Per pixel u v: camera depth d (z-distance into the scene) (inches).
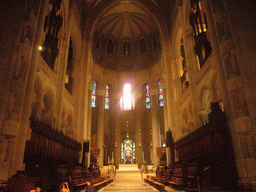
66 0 788.0
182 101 919.7
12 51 406.3
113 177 988.6
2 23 425.7
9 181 270.5
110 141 1411.2
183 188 455.8
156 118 1355.8
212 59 546.3
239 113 409.4
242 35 442.0
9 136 370.9
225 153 416.2
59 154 589.3
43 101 617.9
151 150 1368.1
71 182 416.8
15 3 445.4
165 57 1058.1
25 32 435.8
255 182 361.1
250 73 414.6
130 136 1448.1
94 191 476.7
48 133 492.4
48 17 630.5
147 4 1143.0
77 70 978.1
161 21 1123.3
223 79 461.1
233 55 443.2
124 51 1604.3
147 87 1519.4
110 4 1157.1
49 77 633.6
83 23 1074.1
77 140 889.5
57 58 730.2
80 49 1024.2
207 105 699.4
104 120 1433.3
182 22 828.6
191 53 765.9
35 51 458.0
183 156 712.4
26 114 411.2
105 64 1504.7
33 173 323.9
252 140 388.8
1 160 353.7
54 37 650.8
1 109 373.7
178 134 933.2
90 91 1243.8
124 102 1523.1
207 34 577.6
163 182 593.9
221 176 390.9
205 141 505.0
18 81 396.5
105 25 1439.5
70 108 872.9
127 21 1492.4
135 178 990.4
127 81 1536.7
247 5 468.1
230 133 422.0
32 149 430.6
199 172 409.7
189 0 736.3
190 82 741.3
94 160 1104.2
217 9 489.4
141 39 1578.5
